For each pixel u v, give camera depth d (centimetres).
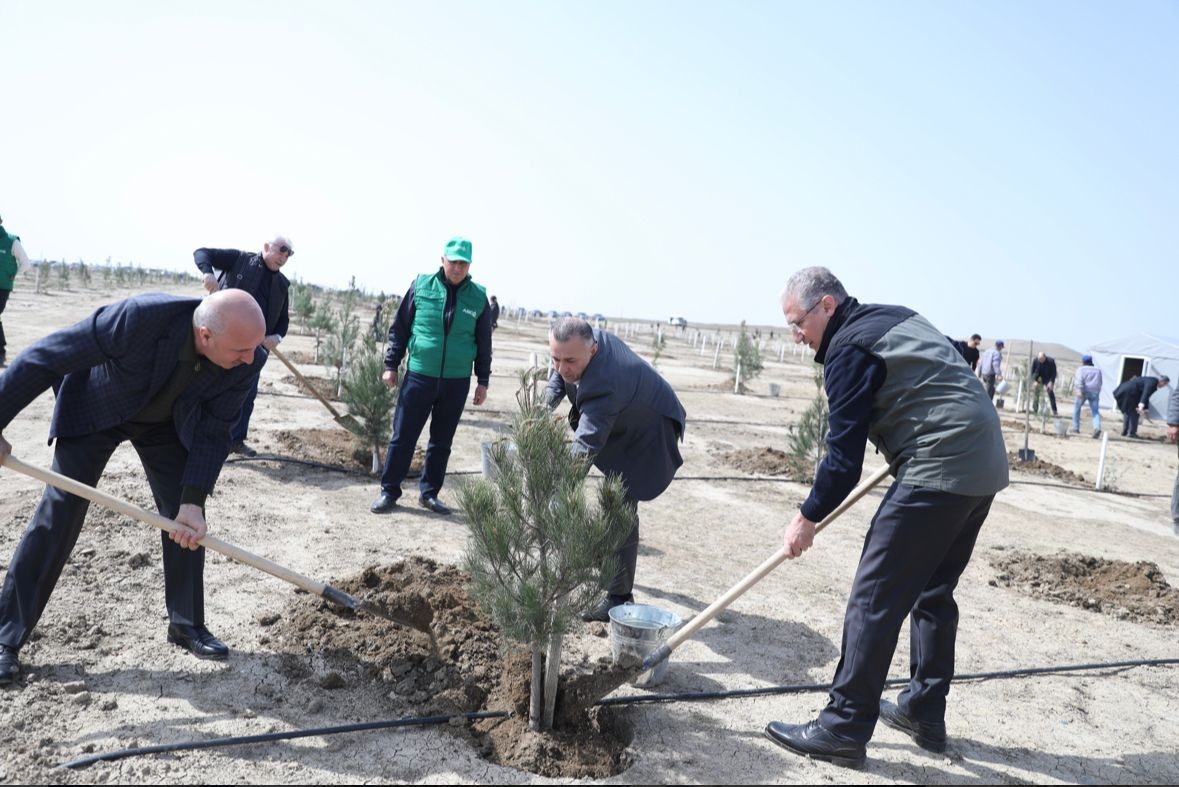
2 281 1082
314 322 1647
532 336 3681
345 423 743
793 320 337
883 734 358
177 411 334
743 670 407
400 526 584
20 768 271
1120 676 446
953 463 301
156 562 460
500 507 310
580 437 400
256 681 345
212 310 306
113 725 302
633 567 443
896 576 312
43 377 304
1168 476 1262
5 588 329
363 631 390
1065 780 332
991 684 421
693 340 4603
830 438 312
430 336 603
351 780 286
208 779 277
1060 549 722
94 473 340
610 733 337
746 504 788
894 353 307
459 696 344
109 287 4078
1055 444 1538
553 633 303
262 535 528
